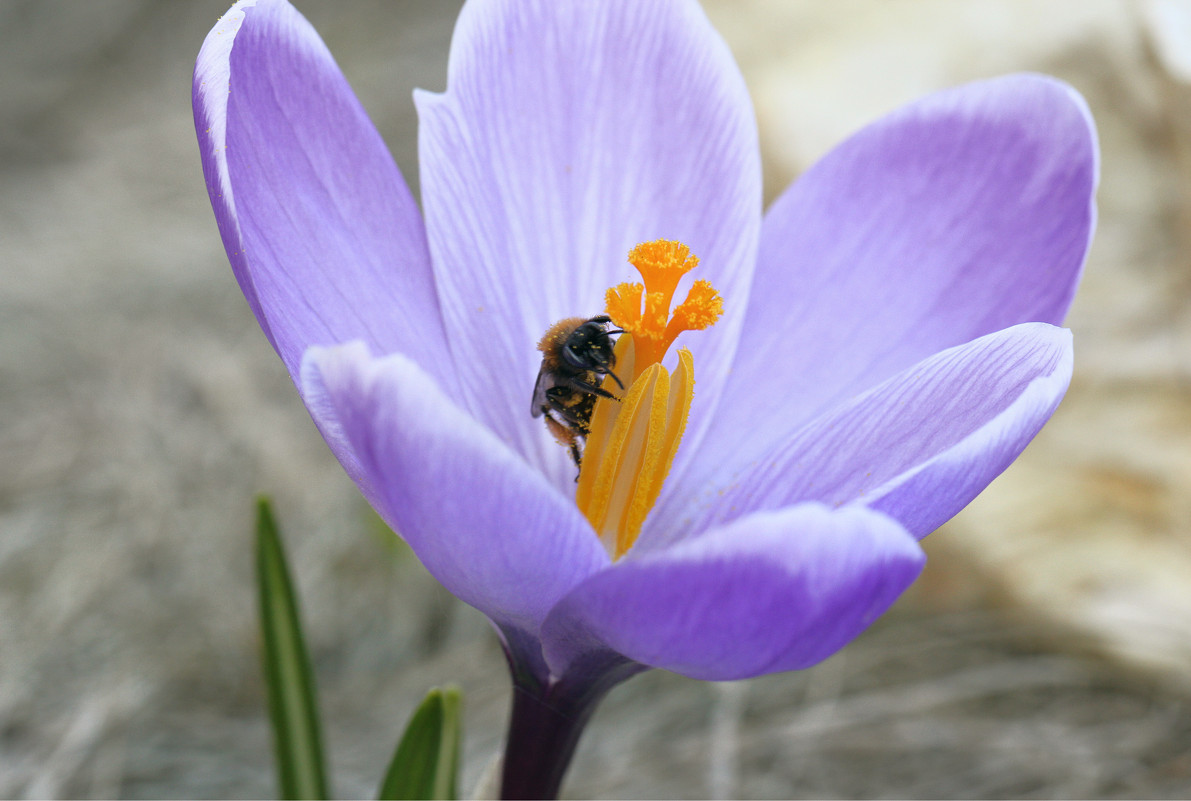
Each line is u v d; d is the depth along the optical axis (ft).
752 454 0.80
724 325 0.81
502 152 0.80
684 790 1.03
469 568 0.71
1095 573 1.06
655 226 0.82
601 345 0.77
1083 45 1.29
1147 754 1.03
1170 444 1.09
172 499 1.31
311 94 0.77
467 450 0.68
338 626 1.20
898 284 0.81
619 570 0.69
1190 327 1.15
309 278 0.75
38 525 1.28
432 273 0.79
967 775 1.03
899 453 0.75
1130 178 1.25
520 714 0.76
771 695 1.09
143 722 1.08
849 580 0.68
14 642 1.14
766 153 1.34
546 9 0.80
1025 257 0.80
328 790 0.83
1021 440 0.71
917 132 0.82
